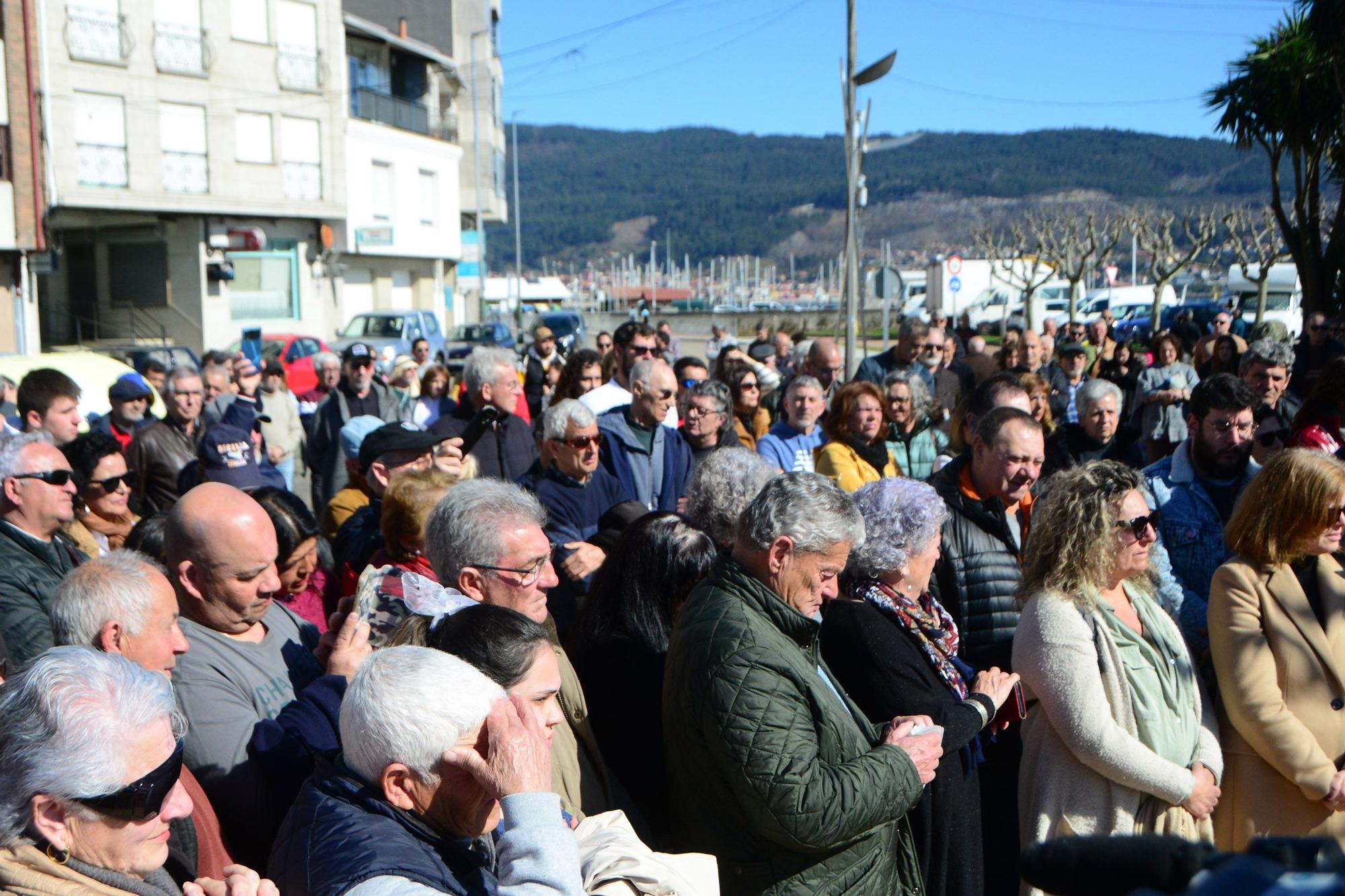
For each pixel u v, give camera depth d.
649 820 3.28
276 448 9.03
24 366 10.97
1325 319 9.55
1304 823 3.62
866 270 22.03
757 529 2.93
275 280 30.28
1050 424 6.67
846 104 16.94
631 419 6.07
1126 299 44.31
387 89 35.03
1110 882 0.94
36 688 2.06
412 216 34.97
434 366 9.85
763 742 2.69
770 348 11.89
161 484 6.49
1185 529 4.67
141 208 26.48
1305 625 3.68
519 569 3.04
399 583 3.09
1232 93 17.84
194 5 27.48
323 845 2.01
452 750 2.05
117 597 2.66
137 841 2.10
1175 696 3.52
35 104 23.75
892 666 3.28
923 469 6.73
